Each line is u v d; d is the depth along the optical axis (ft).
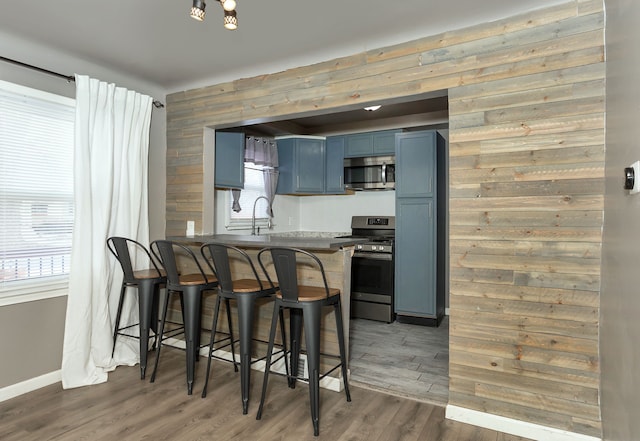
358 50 9.12
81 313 9.23
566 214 6.88
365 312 14.94
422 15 7.64
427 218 13.82
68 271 9.81
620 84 5.39
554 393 6.96
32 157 9.08
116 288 10.34
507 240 7.36
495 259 7.46
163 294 11.89
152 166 11.98
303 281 9.59
